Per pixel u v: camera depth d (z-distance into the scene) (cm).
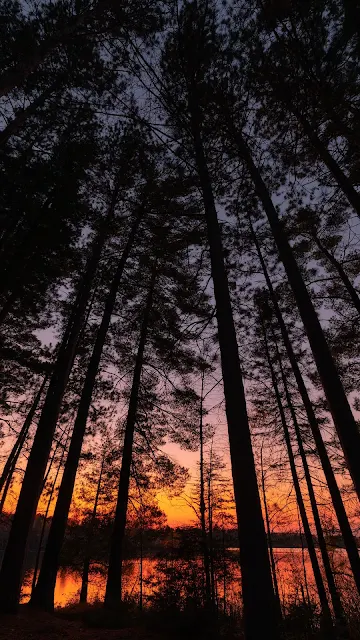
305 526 1278
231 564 1085
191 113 946
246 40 832
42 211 1082
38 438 909
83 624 785
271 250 1423
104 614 841
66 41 890
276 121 944
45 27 899
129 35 939
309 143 915
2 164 1007
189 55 895
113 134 1229
